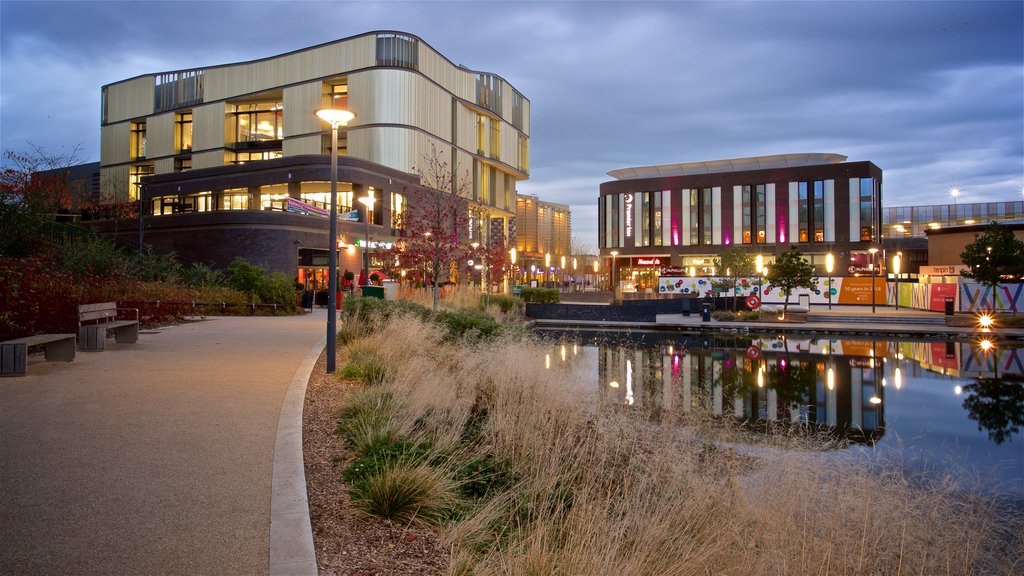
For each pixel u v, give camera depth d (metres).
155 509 3.82
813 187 71.25
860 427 9.93
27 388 7.50
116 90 69.50
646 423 6.90
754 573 3.61
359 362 9.22
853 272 61.38
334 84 57.66
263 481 4.35
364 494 4.18
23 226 16.64
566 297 51.91
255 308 23.19
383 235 44.59
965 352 20.38
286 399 6.97
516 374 7.85
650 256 75.50
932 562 3.92
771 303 42.88
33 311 11.12
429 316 13.44
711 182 75.69
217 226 36.50
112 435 5.44
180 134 65.06
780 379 14.67
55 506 3.84
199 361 9.83
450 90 60.81
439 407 6.51
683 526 4.04
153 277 22.64
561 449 5.70
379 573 3.31
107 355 10.41
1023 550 4.21
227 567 3.11
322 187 44.59
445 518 4.16
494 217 71.69
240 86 61.09
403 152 53.66
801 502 4.18
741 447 6.44
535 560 3.33
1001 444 8.91
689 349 20.66
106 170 69.62
